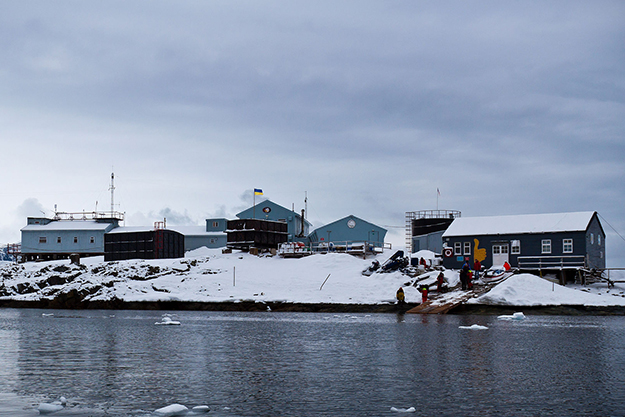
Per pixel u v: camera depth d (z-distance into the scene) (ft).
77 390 58.13
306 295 204.33
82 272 247.70
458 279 209.77
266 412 50.06
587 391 57.52
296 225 350.84
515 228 232.12
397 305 187.73
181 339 101.91
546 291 182.19
